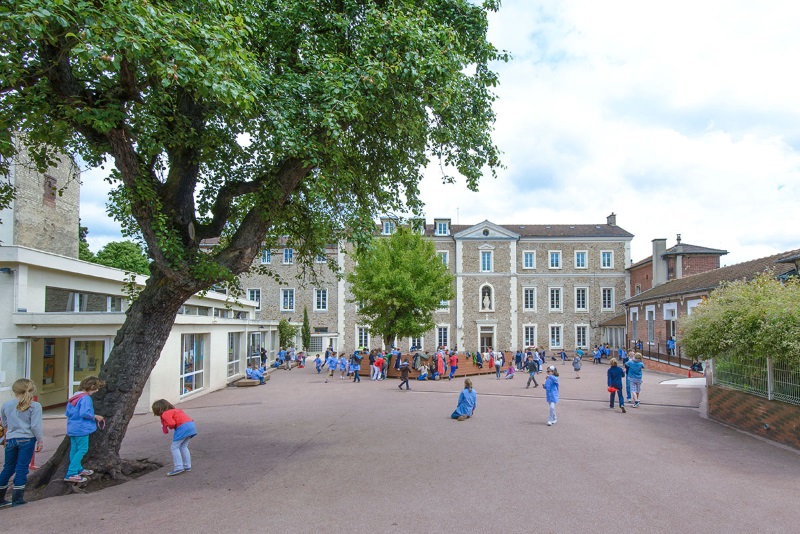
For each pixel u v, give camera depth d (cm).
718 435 1142
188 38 684
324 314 4509
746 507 654
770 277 1313
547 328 4631
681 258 3791
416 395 1975
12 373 1482
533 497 696
